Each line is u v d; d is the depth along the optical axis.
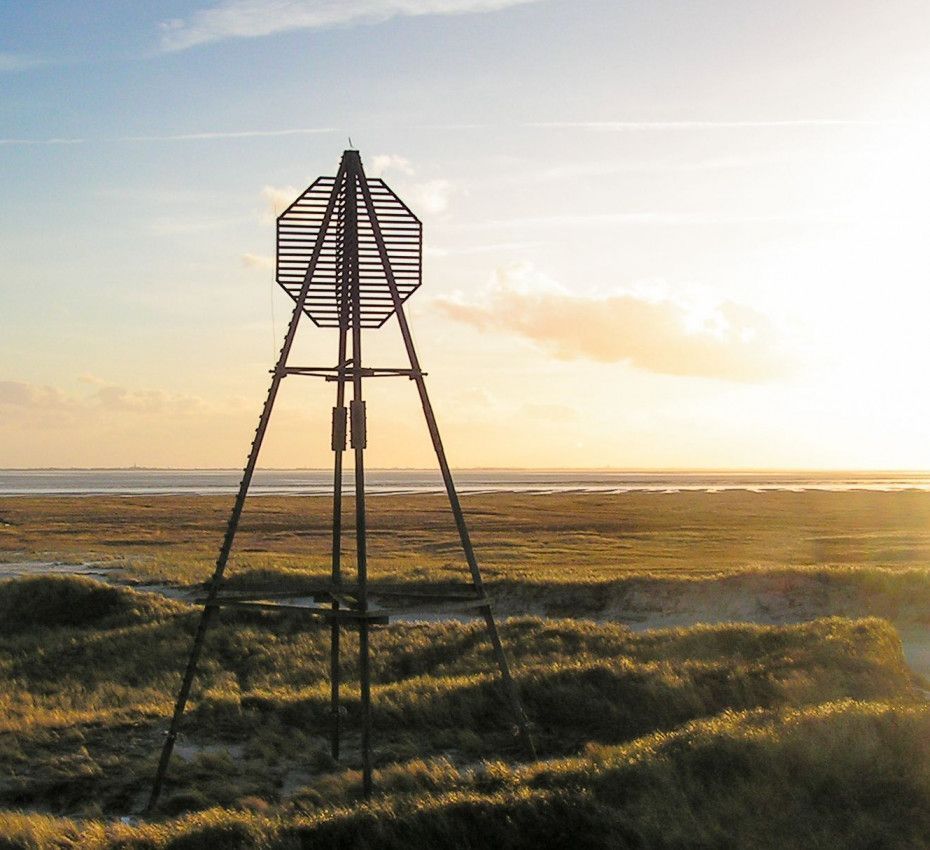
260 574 45.09
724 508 132.12
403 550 73.50
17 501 147.50
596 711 20.41
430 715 20.91
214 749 19.64
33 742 20.12
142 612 36.09
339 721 20.70
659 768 13.29
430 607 17.77
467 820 12.53
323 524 100.44
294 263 18.81
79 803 17.06
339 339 18.73
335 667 19.69
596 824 12.17
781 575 36.94
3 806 16.94
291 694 23.33
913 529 93.44
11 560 64.50
